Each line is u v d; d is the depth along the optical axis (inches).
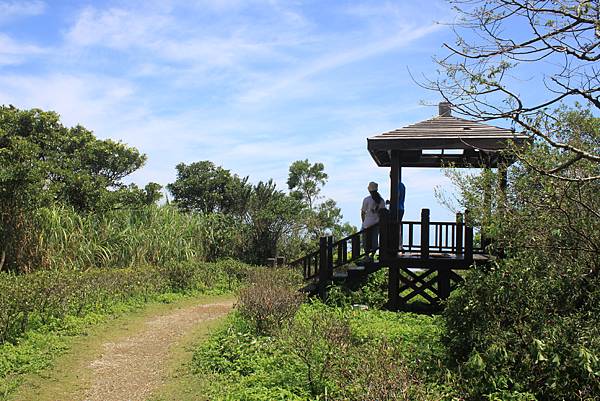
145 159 921.5
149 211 796.0
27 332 380.5
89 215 701.3
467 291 304.2
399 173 485.1
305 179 1113.4
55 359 343.6
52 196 625.3
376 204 514.9
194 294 616.4
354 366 258.1
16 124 734.5
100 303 490.9
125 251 707.4
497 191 308.0
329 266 489.4
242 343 346.9
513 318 273.0
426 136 450.6
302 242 948.0
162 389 297.3
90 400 286.5
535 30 171.9
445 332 322.7
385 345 255.3
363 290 518.3
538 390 238.2
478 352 263.7
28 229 617.3
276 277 609.9
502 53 178.2
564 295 272.5
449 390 244.2
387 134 464.4
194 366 329.4
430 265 460.8
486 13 177.9
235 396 259.8
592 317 253.3
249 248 895.1
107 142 882.8
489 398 235.1
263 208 943.0
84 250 655.1
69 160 750.5
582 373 224.1
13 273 535.2
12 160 602.9
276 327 361.7
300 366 284.0
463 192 343.0
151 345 393.1
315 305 452.8
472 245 455.5
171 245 757.9
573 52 169.3
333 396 240.2
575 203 246.4
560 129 248.2
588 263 270.1
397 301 472.7
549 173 174.4
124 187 871.7
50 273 499.5
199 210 1043.9
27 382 302.2
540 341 235.0
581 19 159.3
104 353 367.6
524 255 289.7
